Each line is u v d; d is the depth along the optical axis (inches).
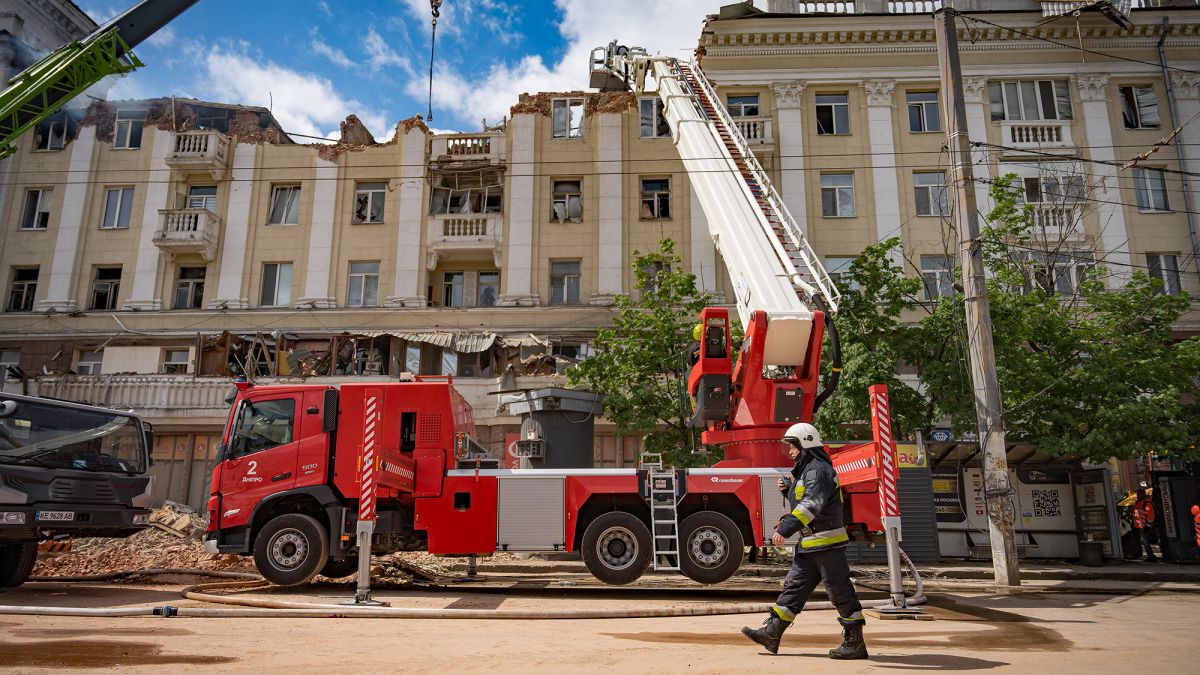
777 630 221.8
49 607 324.2
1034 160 1025.5
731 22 1067.3
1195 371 690.8
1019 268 787.4
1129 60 1058.7
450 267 1079.6
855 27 1058.1
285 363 983.0
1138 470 964.0
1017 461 729.6
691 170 682.8
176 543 647.8
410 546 431.5
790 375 465.1
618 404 694.5
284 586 432.1
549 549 414.6
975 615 333.1
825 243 1025.5
